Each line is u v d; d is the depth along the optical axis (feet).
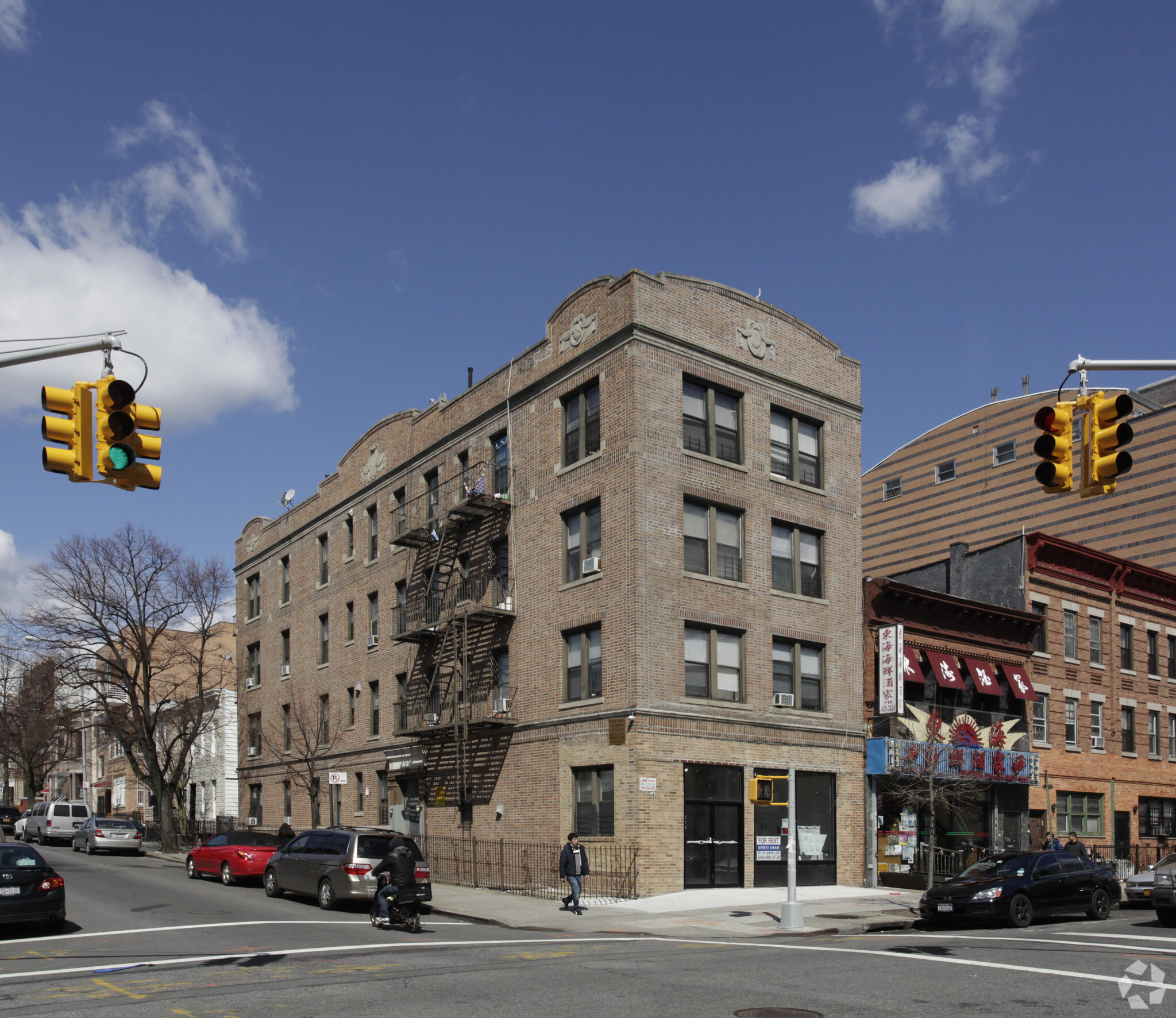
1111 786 126.41
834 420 103.14
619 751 84.17
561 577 94.12
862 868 96.07
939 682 106.22
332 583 137.49
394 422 126.00
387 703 120.98
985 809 110.22
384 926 65.16
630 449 87.30
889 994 40.91
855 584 101.86
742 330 96.48
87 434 38.19
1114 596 132.98
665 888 82.43
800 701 95.20
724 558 92.32
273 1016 36.24
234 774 177.78
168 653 189.57
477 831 100.53
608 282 92.48
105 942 58.13
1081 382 43.70
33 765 229.86
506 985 42.70
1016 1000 39.75
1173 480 165.17
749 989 41.93
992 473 190.60
